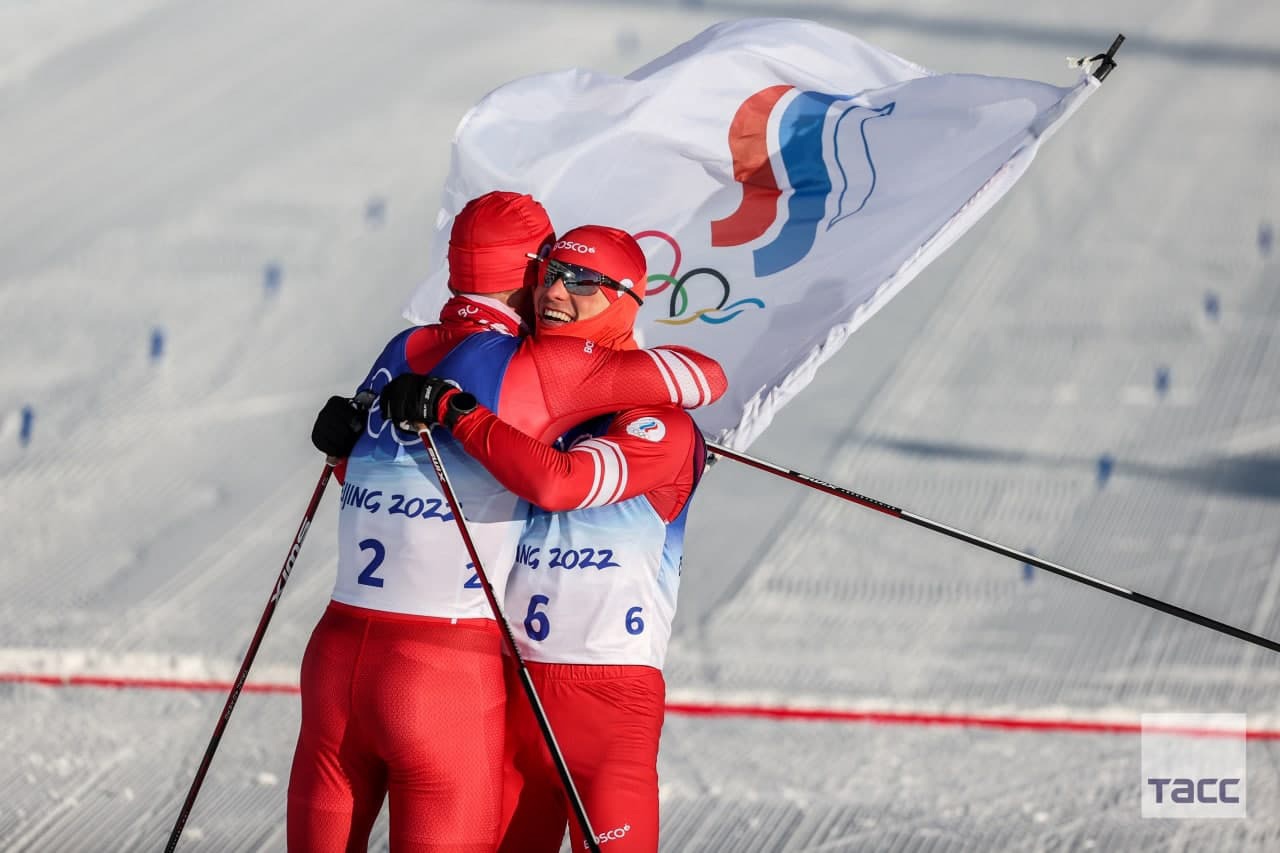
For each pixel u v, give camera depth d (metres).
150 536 22.52
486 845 9.90
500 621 9.59
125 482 24.45
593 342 10.85
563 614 10.26
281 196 38.09
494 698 10.01
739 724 17.36
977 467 25.38
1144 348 30.30
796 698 17.98
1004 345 30.55
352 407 10.52
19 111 43.69
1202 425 26.94
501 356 10.28
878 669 18.80
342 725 9.92
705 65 13.20
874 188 12.70
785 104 13.12
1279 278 33.78
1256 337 30.70
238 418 26.97
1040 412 27.55
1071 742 17.00
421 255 34.66
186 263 34.00
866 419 27.41
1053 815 15.16
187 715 17.11
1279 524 23.08
